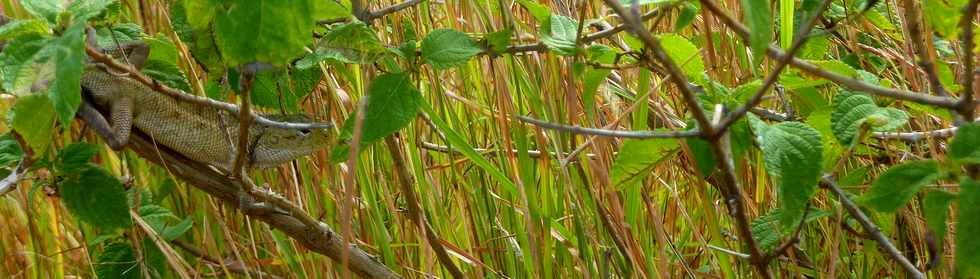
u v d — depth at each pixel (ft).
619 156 1.95
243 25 1.46
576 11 2.42
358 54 1.89
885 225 2.19
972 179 1.63
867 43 2.59
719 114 1.78
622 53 1.89
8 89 1.61
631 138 1.88
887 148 2.19
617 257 2.34
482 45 1.93
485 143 2.63
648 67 1.86
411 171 2.47
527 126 2.43
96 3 1.66
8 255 2.57
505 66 2.28
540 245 2.21
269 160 2.29
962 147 1.64
